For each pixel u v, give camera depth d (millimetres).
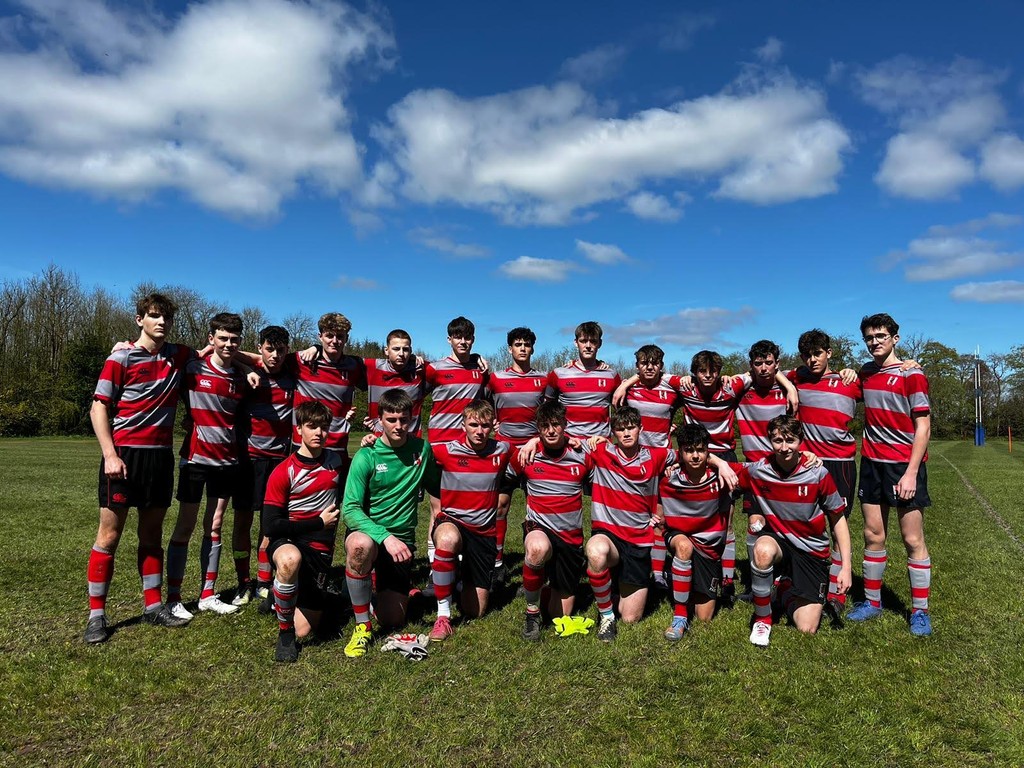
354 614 4641
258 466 5422
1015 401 49000
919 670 3998
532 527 4875
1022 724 3342
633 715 3457
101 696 3625
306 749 3125
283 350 5379
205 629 4688
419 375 6324
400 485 4746
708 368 5535
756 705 3576
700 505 4766
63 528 8406
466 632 4656
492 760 3053
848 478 5402
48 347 42375
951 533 8609
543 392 6496
